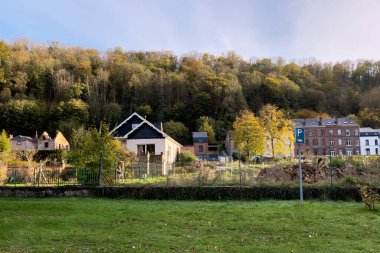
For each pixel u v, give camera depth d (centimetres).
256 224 978
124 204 1343
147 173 2431
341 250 729
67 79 8612
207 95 8781
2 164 2239
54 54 9694
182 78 9400
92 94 8438
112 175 1798
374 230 892
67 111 7625
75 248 761
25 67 8481
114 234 880
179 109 8769
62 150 3822
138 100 8950
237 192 1490
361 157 2448
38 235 864
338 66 11319
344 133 7681
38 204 1296
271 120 4909
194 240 820
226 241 814
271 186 1500
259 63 11575
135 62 10156
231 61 11581
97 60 9912
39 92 8281
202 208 1245
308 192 1449
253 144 4747
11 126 7325
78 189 1594
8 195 1596
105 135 1839
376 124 8612
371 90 9688
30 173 2080
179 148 4856
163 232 901
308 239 820
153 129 3753
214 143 7862
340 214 1100
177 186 1551
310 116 8894
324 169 1952
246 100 9212
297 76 10738
